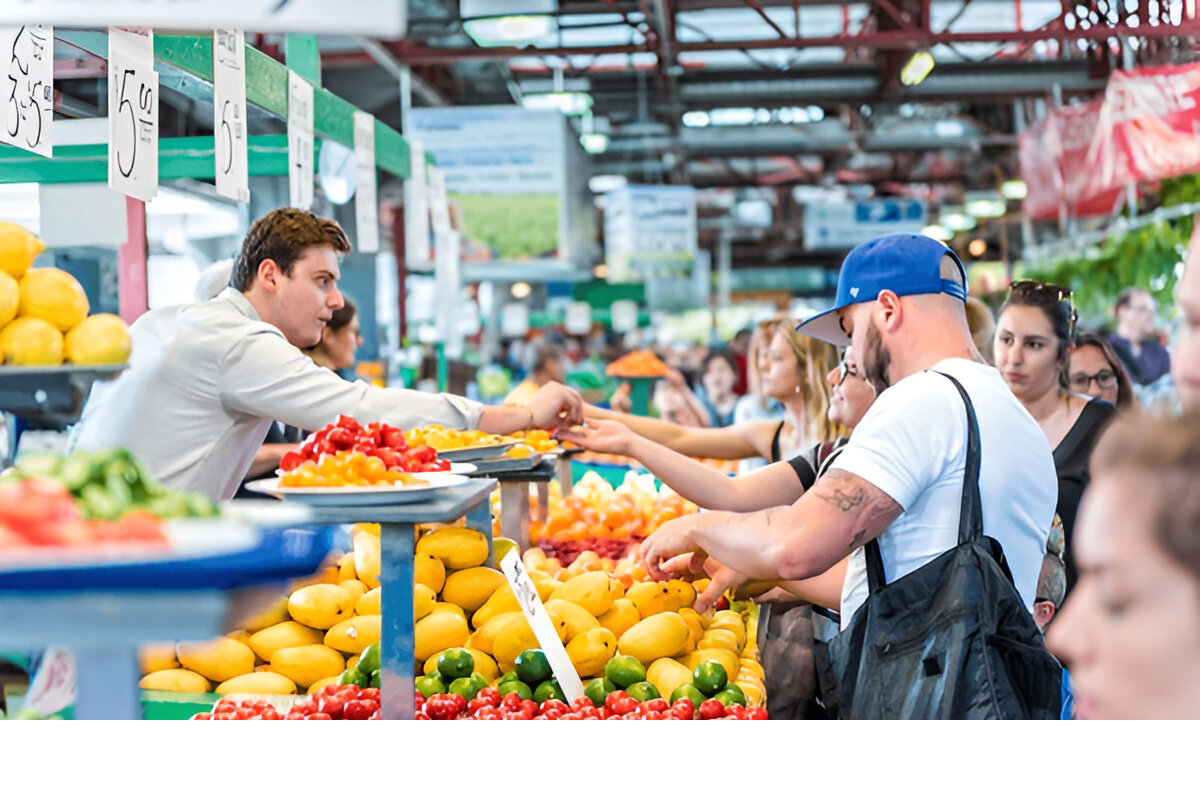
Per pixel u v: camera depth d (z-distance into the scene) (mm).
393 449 2062
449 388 9766
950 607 2029
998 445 2131
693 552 2680
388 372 10586
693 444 4414
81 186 3236
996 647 2014
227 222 4988
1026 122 17109
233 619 1076
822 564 2102
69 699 1830
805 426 4258
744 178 22781
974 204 20703
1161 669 786
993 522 2123
